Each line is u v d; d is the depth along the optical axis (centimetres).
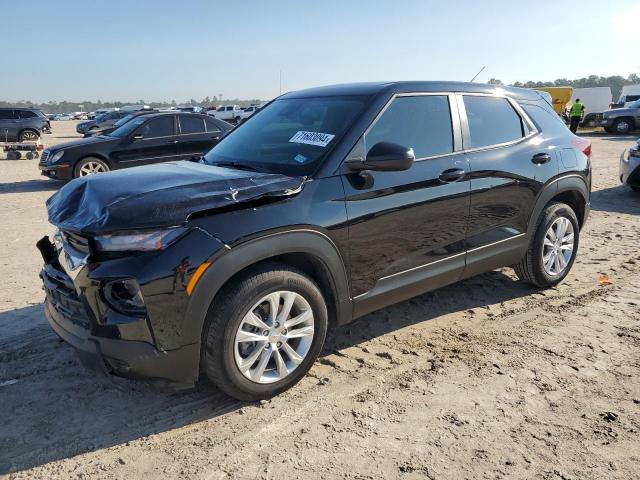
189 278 268
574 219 487
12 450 271
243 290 286
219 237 276
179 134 1127
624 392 319
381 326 416
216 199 281
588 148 504
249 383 300
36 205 909
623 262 562
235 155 380
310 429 287
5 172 1407
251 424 292
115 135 1123
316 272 330
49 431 287
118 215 267
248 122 430
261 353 303
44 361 362
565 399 313
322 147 338
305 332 317
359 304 345
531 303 458
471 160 396
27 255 604
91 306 273
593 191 977
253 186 297
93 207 283
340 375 343
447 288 495
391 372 346
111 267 267
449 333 404
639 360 356
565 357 362
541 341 386
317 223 309
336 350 378
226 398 318
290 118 389
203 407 309
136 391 327
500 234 425
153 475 253
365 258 339
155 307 266
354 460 262
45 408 308
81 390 328
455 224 388
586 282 505
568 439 276
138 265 264
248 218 287
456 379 336
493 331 405
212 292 275
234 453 268
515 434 281
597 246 624
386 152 313
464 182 387
